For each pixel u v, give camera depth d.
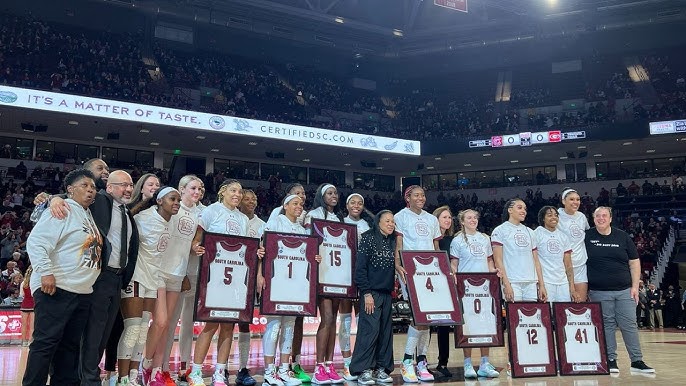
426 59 34.56
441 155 27.97
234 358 9.16
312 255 5.84
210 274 5.35
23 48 23.75
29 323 11.65
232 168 28.34
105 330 4.65
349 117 31.20
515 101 31.30
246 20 29.55
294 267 5.73
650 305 18.64
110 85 23.52
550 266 6.69
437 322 5.76
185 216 5.48
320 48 32.34
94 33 28.12
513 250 6.53
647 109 27.88
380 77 35.31
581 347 6.15
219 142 25.22
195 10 28.53
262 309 5.48
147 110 20.80
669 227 24.14
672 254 23.12
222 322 5.30
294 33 30.86
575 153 27.92
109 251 4.53
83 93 20.19
